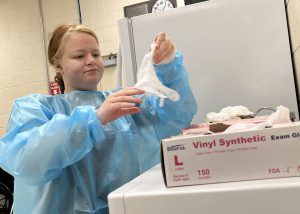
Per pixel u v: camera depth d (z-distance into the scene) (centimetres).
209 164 46
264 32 121
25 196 90
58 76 117
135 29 135
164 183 49
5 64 311
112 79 280
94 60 102
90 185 89
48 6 301
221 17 126
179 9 131
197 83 128
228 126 55
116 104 75
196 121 127
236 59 124
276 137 44
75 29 103
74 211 87
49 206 87
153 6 229
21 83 306
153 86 78
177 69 97
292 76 118
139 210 45
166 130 111
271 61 120
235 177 45
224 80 125
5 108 310
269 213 41
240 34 124
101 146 92
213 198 42
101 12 285
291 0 105
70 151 78
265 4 121
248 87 123
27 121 86
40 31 303
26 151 76
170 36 131
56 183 88
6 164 81
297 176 43
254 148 45
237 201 42
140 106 108
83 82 103
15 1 311
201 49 128
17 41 308
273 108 114
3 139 85
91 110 79
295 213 40
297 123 47
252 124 54
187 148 47
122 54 136
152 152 108
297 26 100
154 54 84
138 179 57
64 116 81
